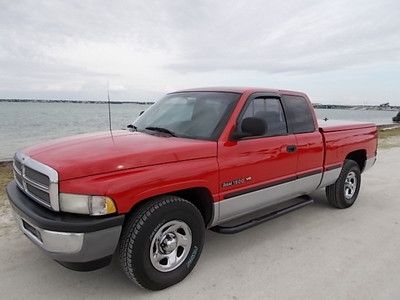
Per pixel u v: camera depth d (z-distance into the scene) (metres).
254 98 4.14
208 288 3.30
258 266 3.74
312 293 3.22
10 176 7.68
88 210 2.79
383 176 8.27
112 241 2.88
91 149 3.16
